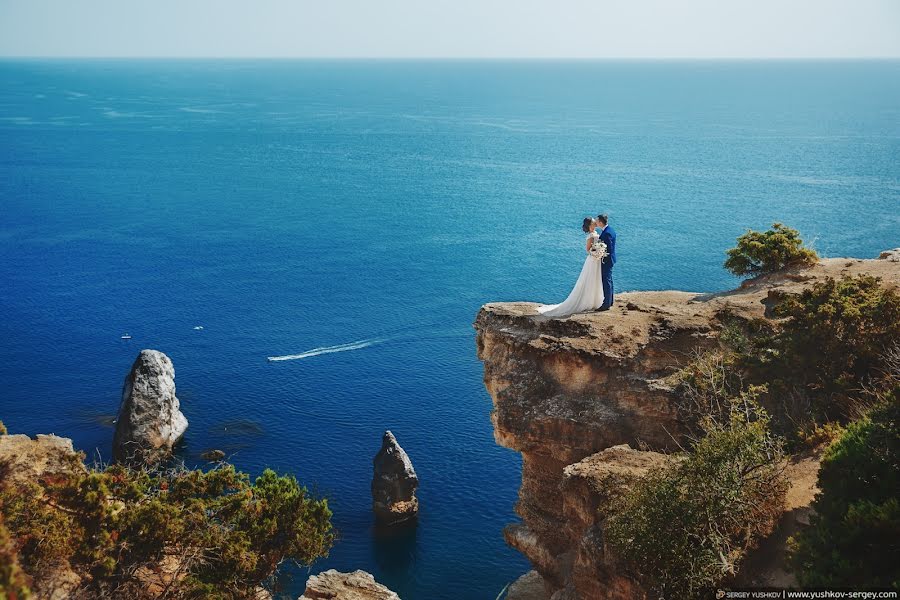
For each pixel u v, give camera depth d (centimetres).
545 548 2488
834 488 1694
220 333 8775
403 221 16188
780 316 2598
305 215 16700
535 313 2748
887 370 2277
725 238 14200
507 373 2589
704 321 2630
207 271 11875
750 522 1733
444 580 4481
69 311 9494
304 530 2444
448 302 10350
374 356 8031
